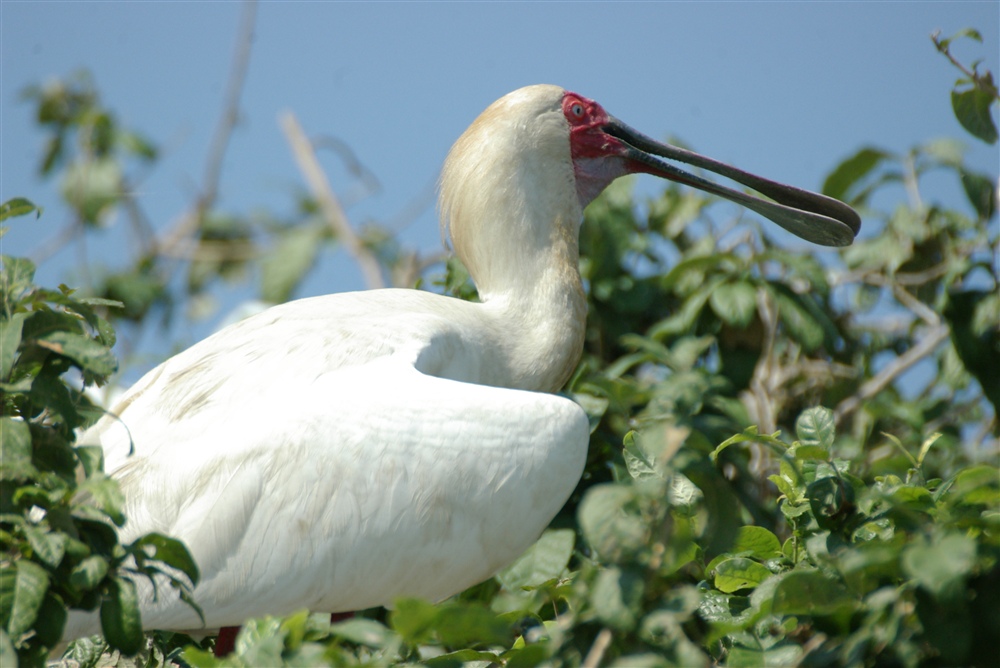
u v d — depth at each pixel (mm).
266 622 6371
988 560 6023
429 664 6855
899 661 6250
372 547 8281
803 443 7832
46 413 7242
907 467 11016
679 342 11117
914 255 13906
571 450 8641
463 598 9961
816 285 12672
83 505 6414
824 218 12344
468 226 11047
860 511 7445
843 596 6336
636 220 14141
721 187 12320
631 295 12906
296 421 8430
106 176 17625
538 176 11141
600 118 11711
